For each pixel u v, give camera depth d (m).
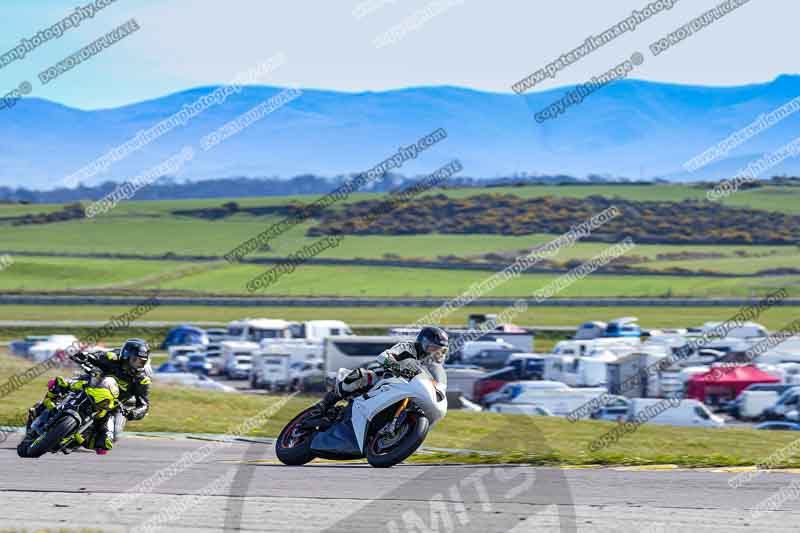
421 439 36.44
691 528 26.17
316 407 38.84
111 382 41.66
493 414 83.69
